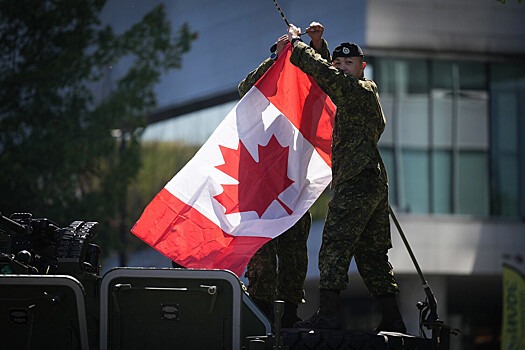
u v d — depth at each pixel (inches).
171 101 2824.8
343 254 547.2
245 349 451.5
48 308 447.8
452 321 2758.4
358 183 558.3
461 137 2491.4
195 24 2726.4
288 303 596.4
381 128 579.5
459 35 2461.9
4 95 1978.3
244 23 2608.3
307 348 485.7
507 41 2488.9
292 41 576.1
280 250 600.1
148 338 445.7
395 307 579.8
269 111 608.4
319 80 563.2
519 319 2498.8
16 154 1958.7
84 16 2026.3
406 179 2454.5
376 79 2425.0
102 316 445.7
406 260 2439.7
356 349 494.9
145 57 2103.8
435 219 2468.0
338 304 541.0
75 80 2009.1
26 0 1994.3
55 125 1978.3
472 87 2490.2
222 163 589.0
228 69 2655.0
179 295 443.8
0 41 1991.9
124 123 2070.6
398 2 2422.5
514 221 2513.5
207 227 572.7
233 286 442.3
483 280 2568.9
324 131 616.4
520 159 2522.1
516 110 2524.6
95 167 2017.7
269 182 592.7
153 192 2765.7
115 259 2571.4
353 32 2400.3
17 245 536.1
